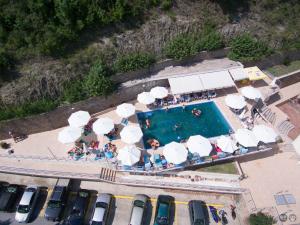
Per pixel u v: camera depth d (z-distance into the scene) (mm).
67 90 43500
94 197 37156
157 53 48469
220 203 36750
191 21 49500
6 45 42500
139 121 44125
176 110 45781
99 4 45375
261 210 35125
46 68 42469
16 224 34656
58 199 35312
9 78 41719
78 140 41406
